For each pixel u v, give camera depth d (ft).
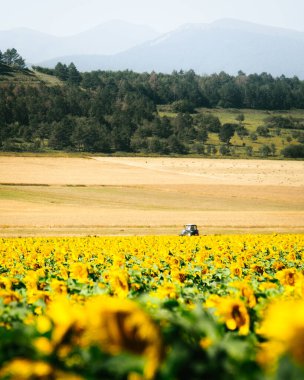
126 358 22.86
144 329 22.72
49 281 91.97
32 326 34.88
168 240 273.54
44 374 25.31
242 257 149.59
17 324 43.29
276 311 20.47
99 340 23.04
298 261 169.68
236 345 28.84
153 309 44.96
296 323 19.12
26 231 465.06
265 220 573.74
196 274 109.09
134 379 23.00
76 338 27.91
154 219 578.25
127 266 149.89
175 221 561.02
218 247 218.18
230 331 38.68
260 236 314.14
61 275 98.99
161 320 31.12
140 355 23.00
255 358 27.48
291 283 73.15
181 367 24.25
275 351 22.80
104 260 162.91
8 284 77.25
